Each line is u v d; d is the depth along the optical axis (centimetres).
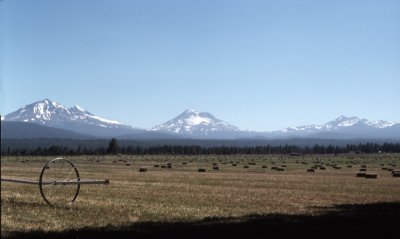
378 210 2942
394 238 2002
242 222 2348
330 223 2339
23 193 3566
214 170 9231
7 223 2214
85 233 2020
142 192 3903
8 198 3191
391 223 2359
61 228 2144
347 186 5062
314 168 10256
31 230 2070
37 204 2928
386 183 5647
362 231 2136
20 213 2538
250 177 6600
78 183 3106
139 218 2464
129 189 4181
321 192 4269
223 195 3784
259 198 3612
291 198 3666
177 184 5000
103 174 6962
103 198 3372
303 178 6519
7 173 6644
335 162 14550
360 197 3838
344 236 2023
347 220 2445
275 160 16650
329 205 3222
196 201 3309
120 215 2548
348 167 11244
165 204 3091
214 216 2581
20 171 7256
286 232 2091
